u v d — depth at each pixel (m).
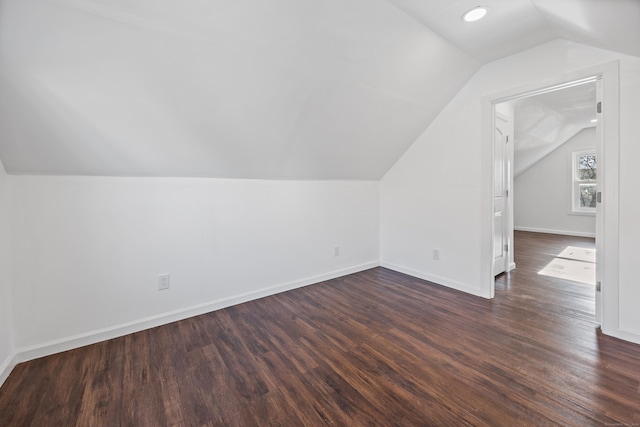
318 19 1.76
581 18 1.68
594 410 1.41
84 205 2.07
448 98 2.96
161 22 1.50
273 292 3.04
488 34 2.18
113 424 1.39
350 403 1.51
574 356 1.86
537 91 2.42
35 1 1.26
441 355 1.91
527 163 6.64
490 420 1.38
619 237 2.02
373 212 3.89
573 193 6.35
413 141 3.40
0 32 1.30
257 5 1.58
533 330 2.21
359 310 2.63
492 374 1.71
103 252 2.15
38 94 1.56
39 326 1.94
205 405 1.51
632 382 1.60
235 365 1.84
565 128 5.48
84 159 1.97
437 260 3.29
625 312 2.02
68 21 1.36
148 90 1.77
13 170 1.83
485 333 2.18
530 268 3.88
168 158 2.24
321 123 2.57
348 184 3.61
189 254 2.52
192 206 2.52
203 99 1.95
